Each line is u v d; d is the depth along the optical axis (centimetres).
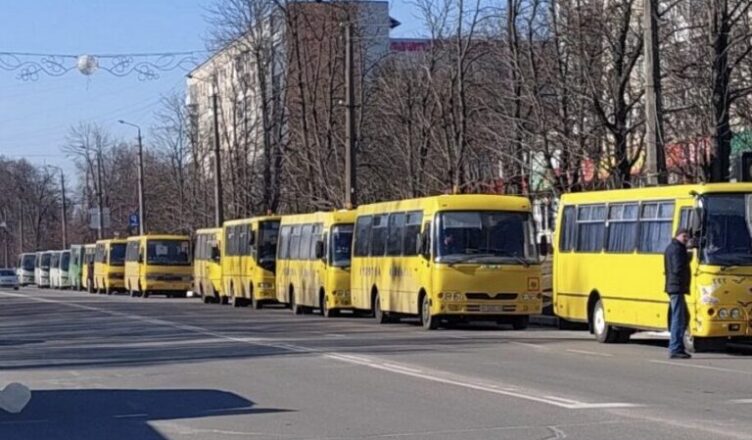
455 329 2972
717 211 2094
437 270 2825
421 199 3006
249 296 4616
